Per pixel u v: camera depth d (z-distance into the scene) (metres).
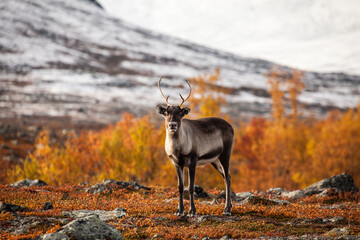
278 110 113.75
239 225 22.80
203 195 34.75
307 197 34.81
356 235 20.52
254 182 88.88
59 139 120.88
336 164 93.25
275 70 116.69
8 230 20.05
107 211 24.98
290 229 22.45
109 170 66.62
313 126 132.00
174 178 65.25
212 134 27.36
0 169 82.31
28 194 30.36
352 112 108.88
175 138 24.30
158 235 20.17
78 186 37.25
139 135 68.88
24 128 148.50
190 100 78.94
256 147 105.25
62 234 17.92
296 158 102.38
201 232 20.80
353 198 34.28
